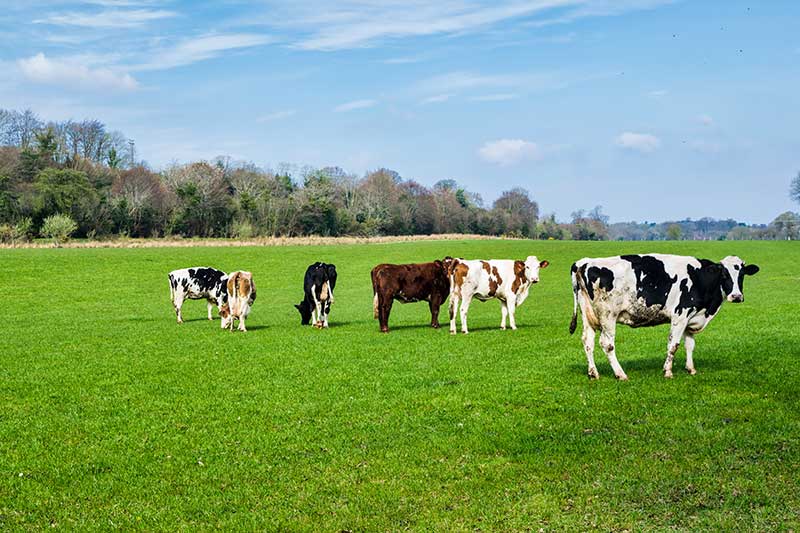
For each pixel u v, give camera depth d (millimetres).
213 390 13102
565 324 22766
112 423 10984
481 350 16922
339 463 9031
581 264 13148
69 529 7316
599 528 7039
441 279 21875
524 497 7809
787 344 16031
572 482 8117
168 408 11852
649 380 12695
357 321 26484
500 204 143125
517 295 21641
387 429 10328
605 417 10469
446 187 146750
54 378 14391
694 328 13086
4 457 9469
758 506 7285
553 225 146125
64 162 91062
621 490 7805
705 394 11516
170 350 18078
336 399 12164
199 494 8188
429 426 10445
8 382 14023
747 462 8414
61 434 10461
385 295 21297
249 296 22703
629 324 13141
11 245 59875
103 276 44875
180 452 9586
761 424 9781
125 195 82688
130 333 22250
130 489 8352
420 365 15039
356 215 107812
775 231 140625
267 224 89562
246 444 9859
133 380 14141
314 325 24047
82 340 20453
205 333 21969
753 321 20812
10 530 7281
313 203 94625
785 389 11664
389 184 119375
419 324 24125
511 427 10227
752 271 12742
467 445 9539
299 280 47938
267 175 111562
